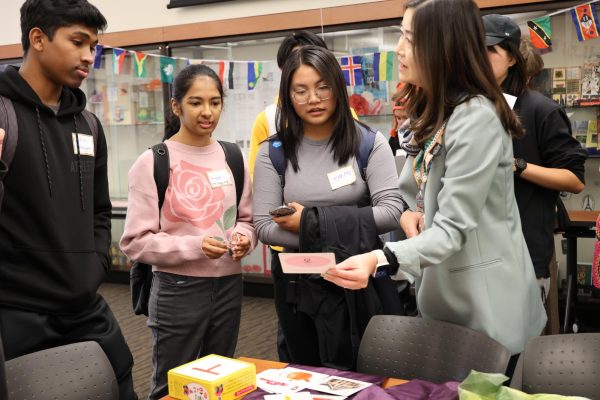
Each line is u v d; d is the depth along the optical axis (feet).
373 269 4.65
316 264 4.69
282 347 8.05
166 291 7.57
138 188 7.45
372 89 14.69
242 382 4.78
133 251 7.42
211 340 7.91
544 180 7.54
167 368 7.67
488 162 4.79
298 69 6.87
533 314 5.63
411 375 5.68
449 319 5.61
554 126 7.70
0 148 5.06
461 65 4.85
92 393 5.36
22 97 5.96
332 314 6.84
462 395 3.77
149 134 17.61
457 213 4.74
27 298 6.05
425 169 5.23
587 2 11.14
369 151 7.19
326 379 5.01
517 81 7.85
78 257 6.34
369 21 14.06
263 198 7.24
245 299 16.79
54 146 6.20
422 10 4.86
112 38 17.21
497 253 5.29
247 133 16.22
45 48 6.02
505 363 4.96
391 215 6.86
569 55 12.71
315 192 7.09
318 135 7.19
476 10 4.87
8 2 18.72
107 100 17.88
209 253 7.22
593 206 13.03
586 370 4.93
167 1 16.47
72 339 6.48
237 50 16.17
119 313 15.79
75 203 6.37
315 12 14.55
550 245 7.90
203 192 7.66
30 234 6.01
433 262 4.75
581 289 13.16
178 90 7.69
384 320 5.94
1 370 4.69
